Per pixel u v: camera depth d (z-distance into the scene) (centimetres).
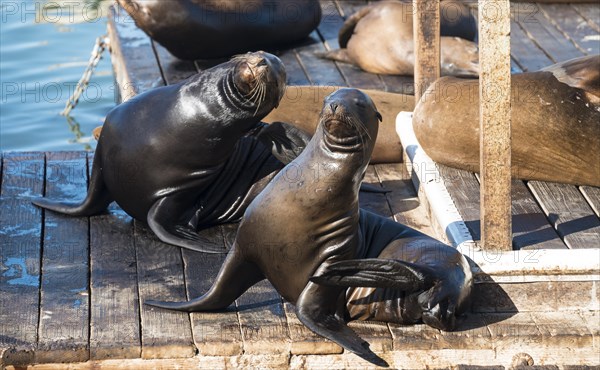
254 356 2438
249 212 2430
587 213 2847
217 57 4375
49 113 4538
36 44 5262
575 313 2583
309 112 3359
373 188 3238
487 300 2589
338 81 4153
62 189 3309
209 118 2852
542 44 4547
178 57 4319
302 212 2347
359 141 2289
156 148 2895
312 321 2417
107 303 2602
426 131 3088
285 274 2452
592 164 2945
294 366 2456
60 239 2952
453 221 2764
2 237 2947
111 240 2952
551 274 2561
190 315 2550
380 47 4209
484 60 2494
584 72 2984
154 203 2948
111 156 2959
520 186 3038
